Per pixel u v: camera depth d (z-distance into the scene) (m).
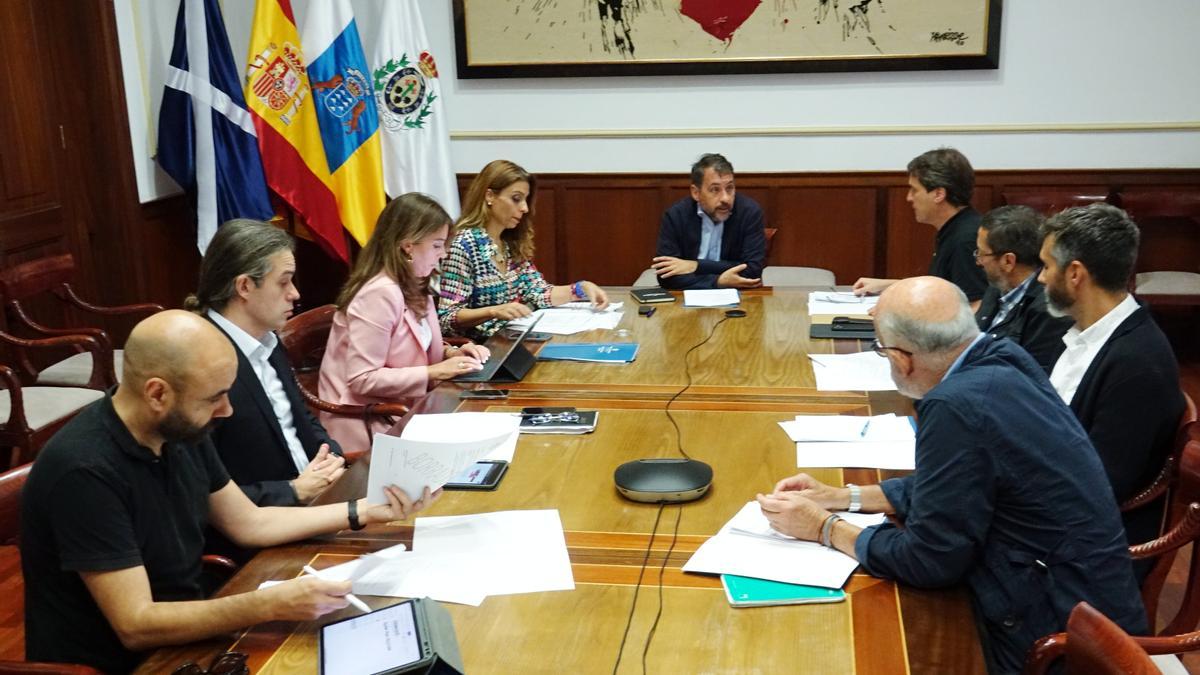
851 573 1.64
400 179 5.33
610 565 1.68
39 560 1.62
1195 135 5.12
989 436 1.62
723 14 5.28
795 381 2.67
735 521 1.80
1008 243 2.93
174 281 5.22
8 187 4.21
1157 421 2.17
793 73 5.32
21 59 4.26
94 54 4.57
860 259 5.53
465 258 3.53
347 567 1.66
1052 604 1.65
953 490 1.60
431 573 1.66
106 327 4.86
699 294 3.75
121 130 4.70
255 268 2.25
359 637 1.42
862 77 5.29
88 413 1.65
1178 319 5.27
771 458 2.12
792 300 3.66
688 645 1.44
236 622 1.48
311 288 5.90
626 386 2.66
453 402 2.56
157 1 4.96
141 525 1.64
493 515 1.87
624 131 5.50
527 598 1.58
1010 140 5.26
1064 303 2.32
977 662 1.39
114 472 1.59
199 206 4.88
